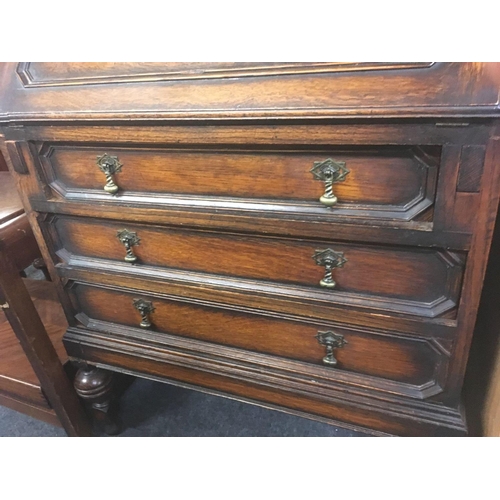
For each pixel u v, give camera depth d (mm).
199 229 635
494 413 653
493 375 671
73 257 775
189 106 535
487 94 419
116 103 573
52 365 847
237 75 515
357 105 463
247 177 564
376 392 652
